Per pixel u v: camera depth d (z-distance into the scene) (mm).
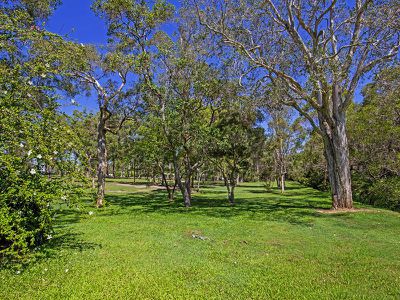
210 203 22719
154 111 21234
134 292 5586
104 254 8078
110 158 37125
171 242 9594
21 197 6887
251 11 16609
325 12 15898
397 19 14375
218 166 23000
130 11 19094
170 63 19703
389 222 13305
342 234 10938
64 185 7441
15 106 7168
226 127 20984
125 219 14547
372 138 22484
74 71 18250
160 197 28359
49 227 8156
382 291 5684
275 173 38594
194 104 19703
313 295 5480
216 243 9531
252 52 17266
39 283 5977
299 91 16250
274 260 7699
